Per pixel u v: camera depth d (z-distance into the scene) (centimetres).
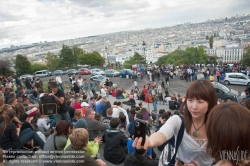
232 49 17762
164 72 2709
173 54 10588
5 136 443
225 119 123
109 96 1780
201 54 10088
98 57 6184
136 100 1628
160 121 684
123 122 595
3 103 509
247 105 368
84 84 1717
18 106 552
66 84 2423
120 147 471
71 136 315
